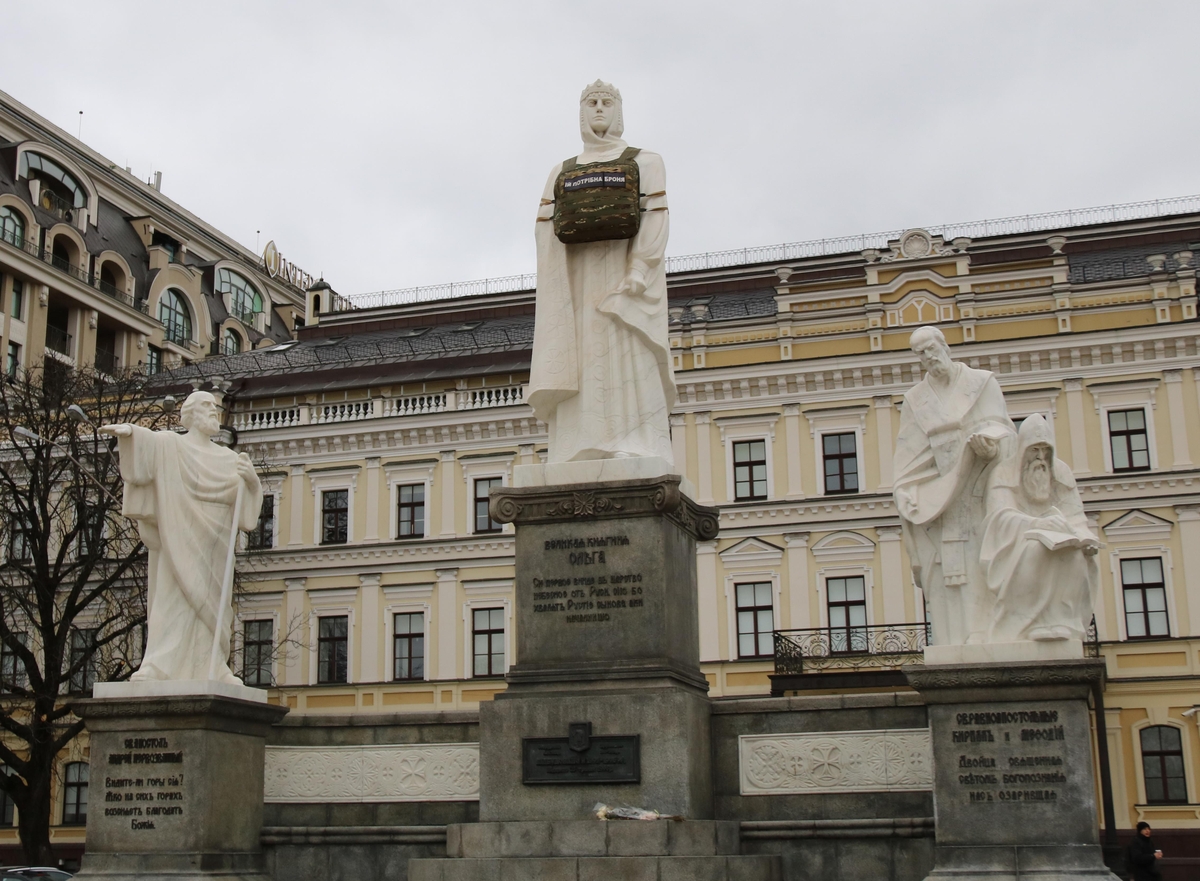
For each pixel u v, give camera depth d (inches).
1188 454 1590.8
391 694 1790.1
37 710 1403.8
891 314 1729.8
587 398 494.3
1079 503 445.7
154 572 502.0
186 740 471.8
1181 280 1641.2
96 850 471.2
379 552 1835.6
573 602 465.1
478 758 486.0
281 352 2266.2
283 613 1857.8
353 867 478.3
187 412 516.4
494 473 1831.9
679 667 463.5
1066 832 408.2
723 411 1750.7
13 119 2605.8
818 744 462.3
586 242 507.8
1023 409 1659.7
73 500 1476.4
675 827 427.5
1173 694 1524.4
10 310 2359.7
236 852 477.1
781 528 1689.2
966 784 417.7
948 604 447.5
